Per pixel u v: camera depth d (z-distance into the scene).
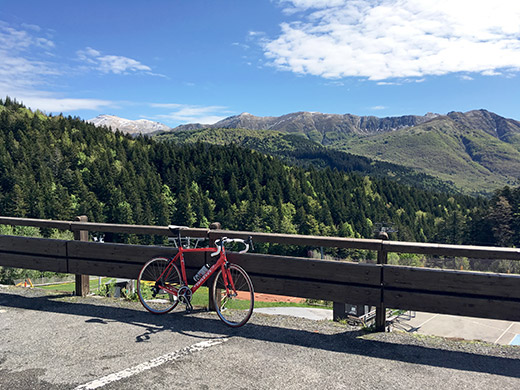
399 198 173.62
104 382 2.92
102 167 145.62
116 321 4.35
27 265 5.50
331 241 4.12
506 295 3.60
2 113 174.62
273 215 130.88
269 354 3.50
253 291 4.36
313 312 28.00
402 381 3.02
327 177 184.62
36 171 136.50
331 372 3.15
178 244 4.73
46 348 3.59
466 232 106.06
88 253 5.16
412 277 3.86
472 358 3.49
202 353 3.49
